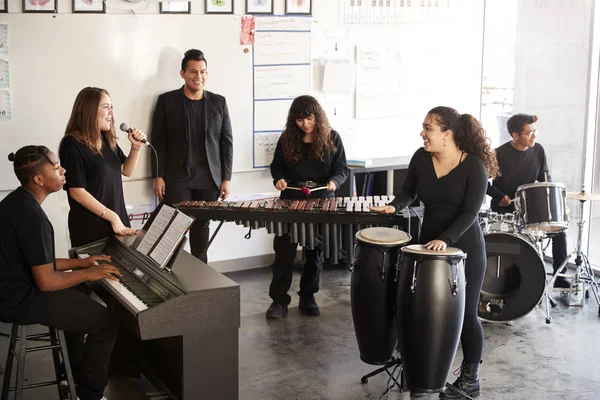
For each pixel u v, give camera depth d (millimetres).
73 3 5508
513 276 5262
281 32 6301
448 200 4070
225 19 6051
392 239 4066
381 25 6770
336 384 4422
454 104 7270
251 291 6027
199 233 5910
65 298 3654
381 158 6953
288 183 5395
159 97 5789
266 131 6387
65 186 4395
